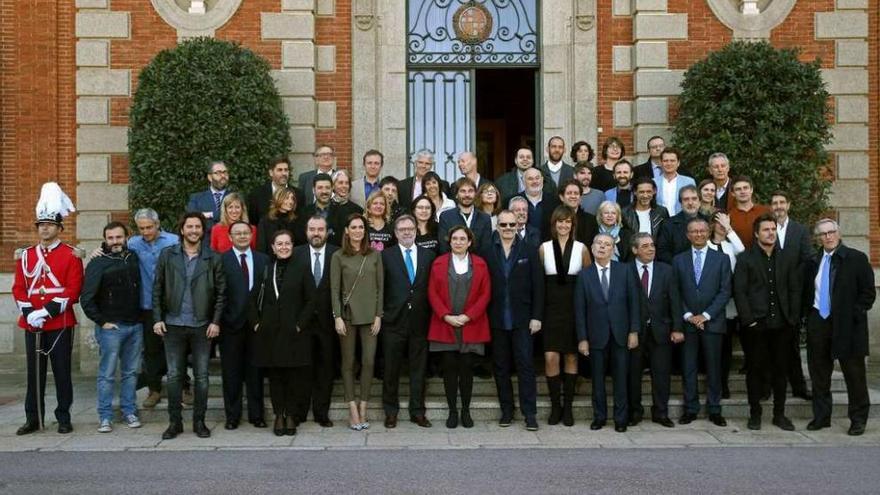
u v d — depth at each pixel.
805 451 8.23
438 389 10.12
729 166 11.16
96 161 13.00
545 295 9.34
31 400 9.13
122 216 13.04
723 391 9.92
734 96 11.79
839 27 13.25
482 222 9.59
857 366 8.98
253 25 13.05
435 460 7.83
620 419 9.13
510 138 15.92
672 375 10.23
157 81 11.70
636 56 13.13
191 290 8.85
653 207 10.05
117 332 9.14
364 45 13.33
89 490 6.78
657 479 7.09
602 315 9.17
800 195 11.73
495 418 9.66
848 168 13.31
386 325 9.29
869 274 8.98
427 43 13.68
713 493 6.65
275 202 9.84
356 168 13.29
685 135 12.14
